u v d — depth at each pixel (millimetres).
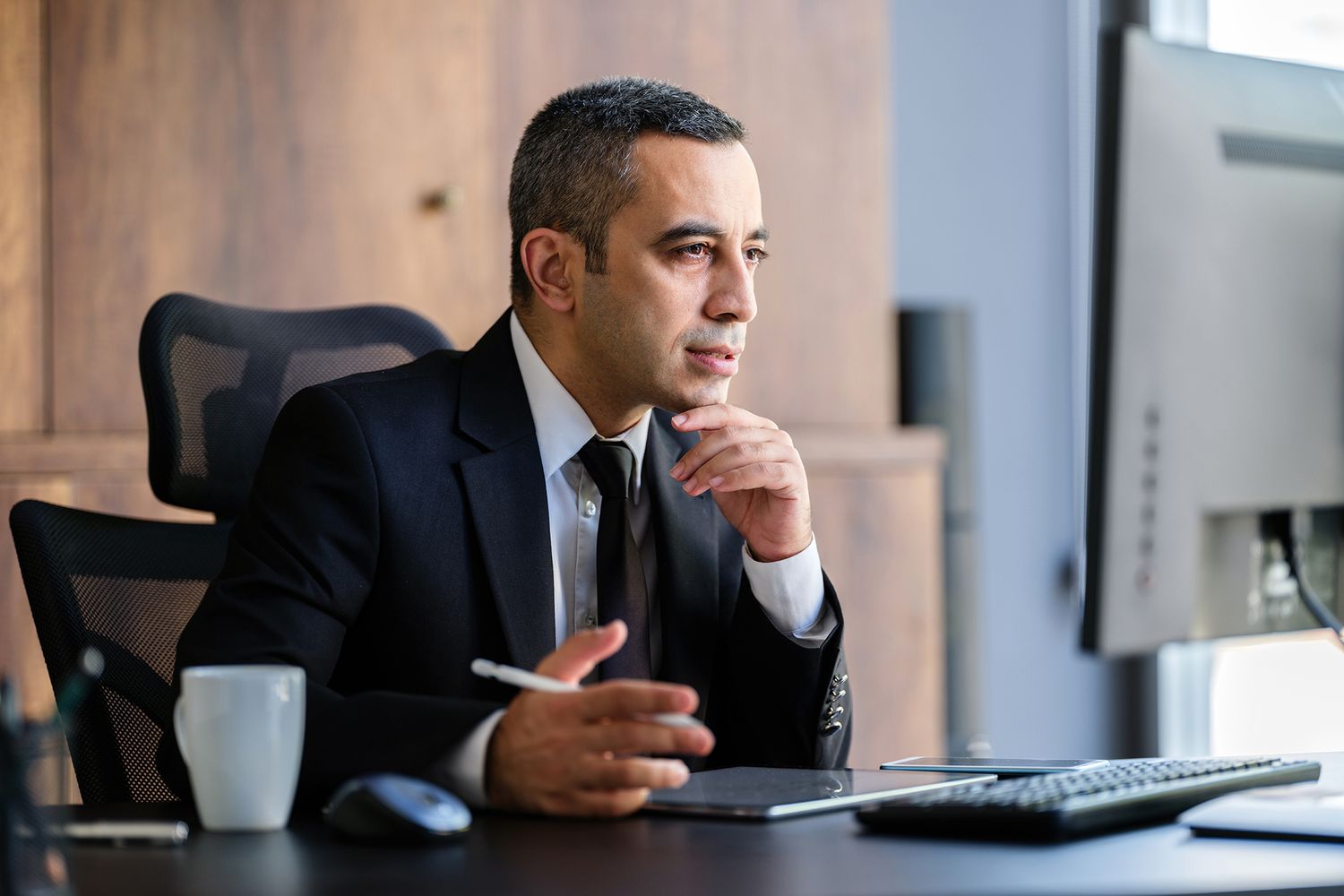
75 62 2848
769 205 3459
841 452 3383
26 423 2811
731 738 1657
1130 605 1294
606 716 1154
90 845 1078
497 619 1589
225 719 1131
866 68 3559
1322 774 1307
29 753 879
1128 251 1277
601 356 1659
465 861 998
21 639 2682
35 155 2824
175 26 2918
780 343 3465
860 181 3547
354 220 3039
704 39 3387
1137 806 1088
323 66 3021
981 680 3764
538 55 3213
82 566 1671
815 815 1158
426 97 3100
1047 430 4277
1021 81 4281
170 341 1813
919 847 1021
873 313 3557
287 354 1917
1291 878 900
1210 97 1328
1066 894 866
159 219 2902
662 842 1055
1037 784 1140
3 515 2695
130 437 2816
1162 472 1298
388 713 1233
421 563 1578
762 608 1622
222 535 1829
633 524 1729
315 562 1511
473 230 3137
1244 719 3830
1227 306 1324
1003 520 4199
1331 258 1383
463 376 1706
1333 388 1385
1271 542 1371
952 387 3744
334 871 973
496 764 1181
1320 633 1435
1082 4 4266
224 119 2951
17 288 2807
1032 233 4281
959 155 4199
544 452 1683
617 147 1640
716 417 1614
